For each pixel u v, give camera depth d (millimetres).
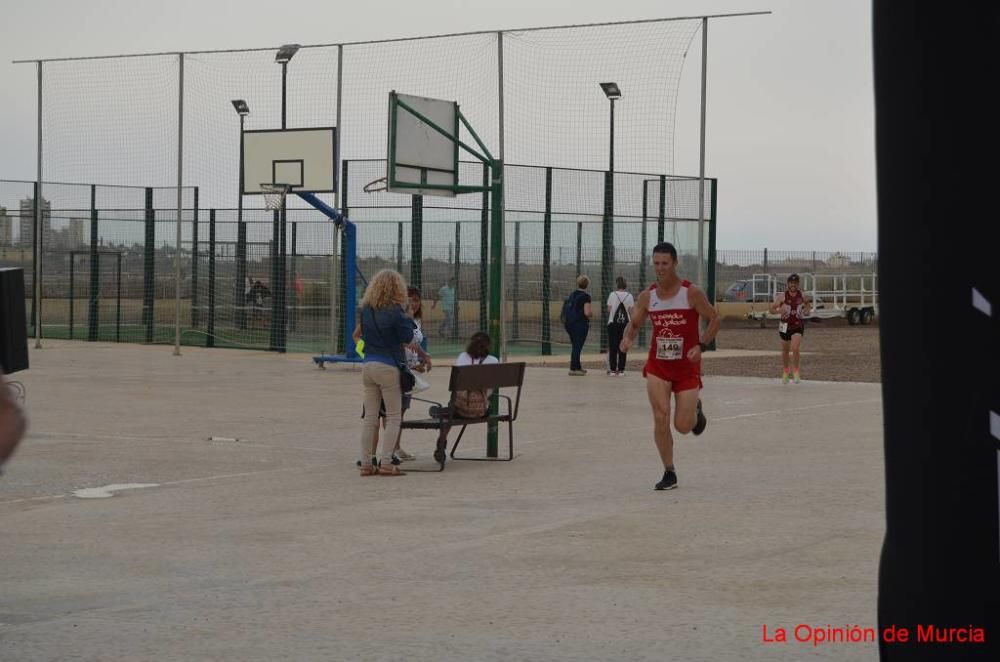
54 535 9938
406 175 16359
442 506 11359
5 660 6328
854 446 15773
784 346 27188
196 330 39000
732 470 13602
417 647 6562
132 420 18641
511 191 34531
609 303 29219
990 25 2771
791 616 7168
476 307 37156
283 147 32781
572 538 9688
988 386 2818
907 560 2967
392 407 13383
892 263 2902
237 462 14414
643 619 7133
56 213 41094
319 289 36938
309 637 6781
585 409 21047
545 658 6348
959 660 2910
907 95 2852
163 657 6383
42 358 32750
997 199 2785
